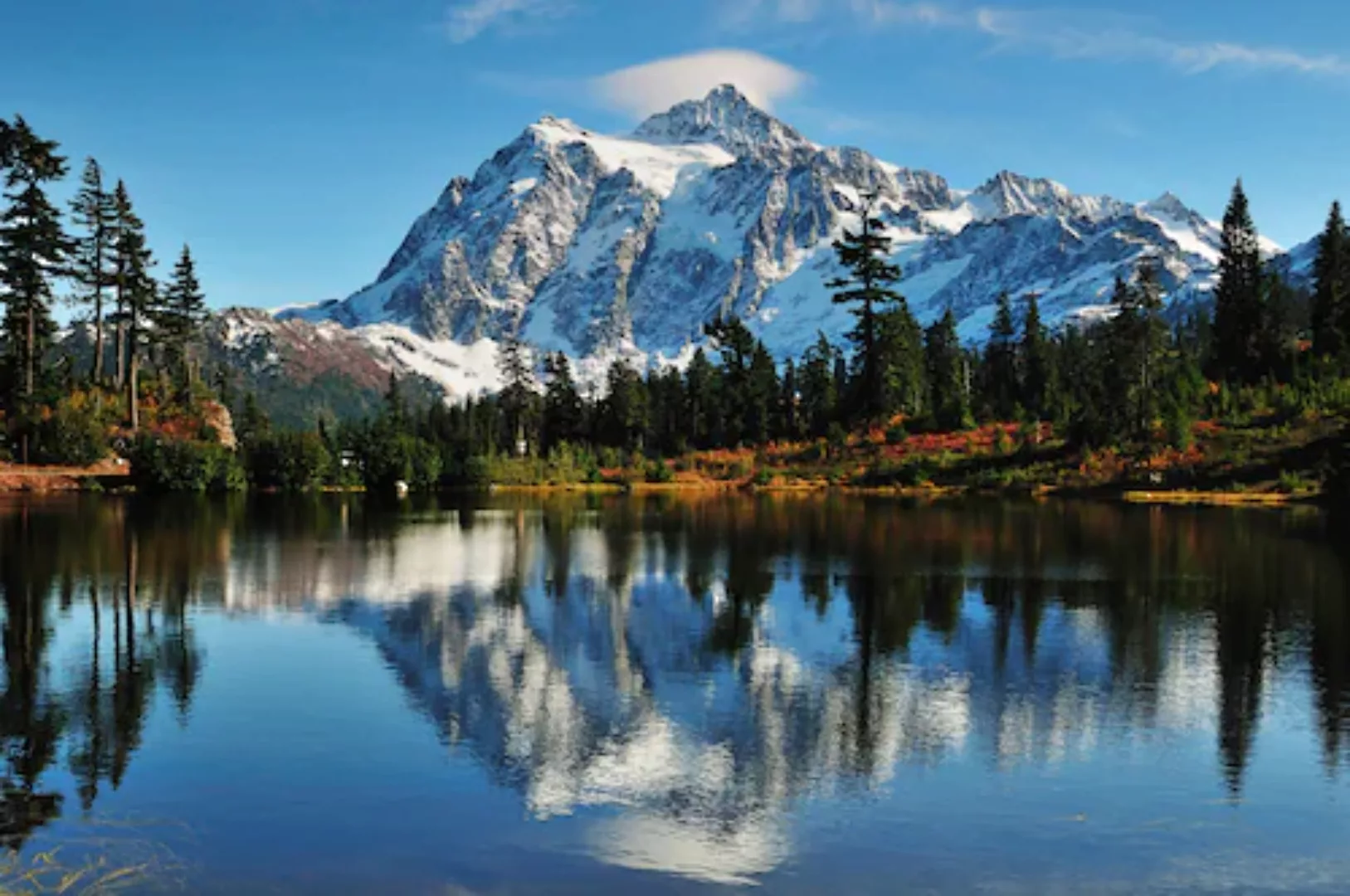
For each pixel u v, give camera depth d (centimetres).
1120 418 9356
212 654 2503
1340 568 3900
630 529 5828
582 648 2584
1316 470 7750
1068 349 15612
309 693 2155
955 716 2000
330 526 6050
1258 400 9600
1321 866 1356
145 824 1466
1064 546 4669
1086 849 1404
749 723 1962
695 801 1562
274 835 1428
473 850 1384
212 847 1389
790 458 11656
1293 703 2084
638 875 1313
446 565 4134
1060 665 2391
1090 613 3016
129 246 10381
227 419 11650
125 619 2930
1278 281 12912
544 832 1447
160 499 8388
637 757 1759
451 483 12381
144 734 1872
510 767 1708
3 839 1410
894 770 1705
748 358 16162
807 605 3180
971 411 11731
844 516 6531
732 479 11600
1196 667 2370
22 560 4150
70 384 10581
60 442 9388
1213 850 1404
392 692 2161
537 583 3641
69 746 1803
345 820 1484
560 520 6600
